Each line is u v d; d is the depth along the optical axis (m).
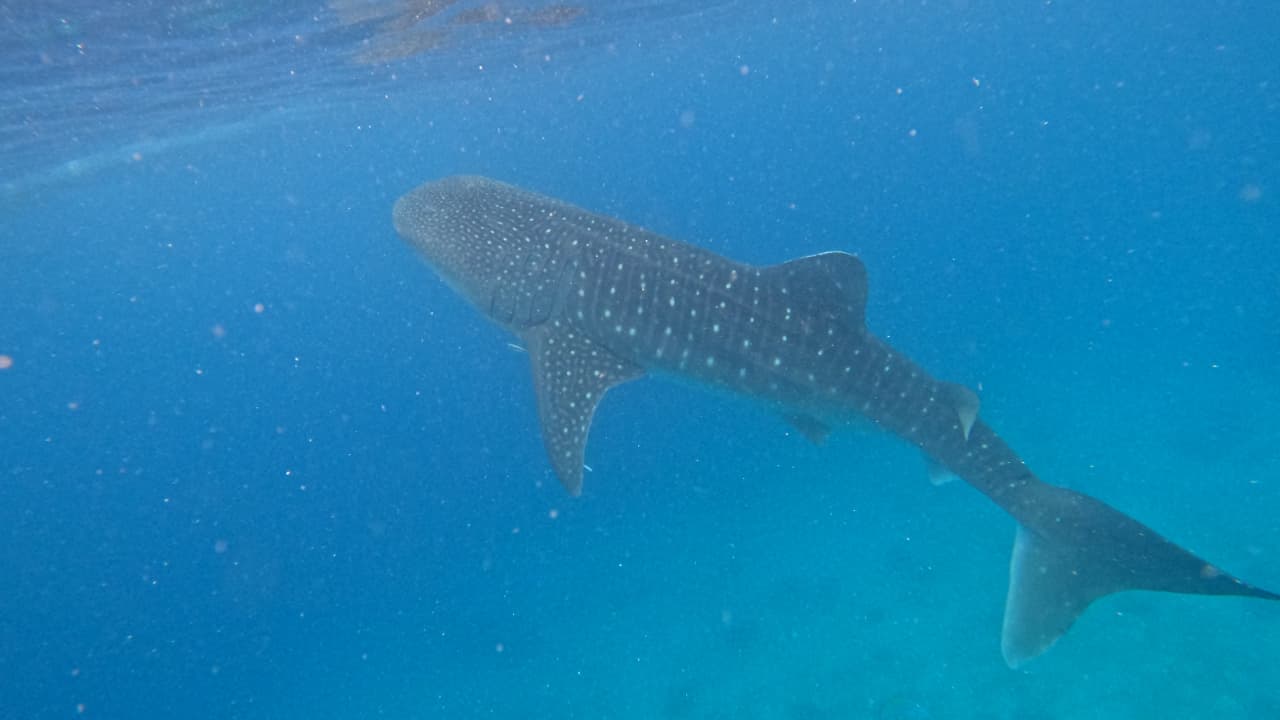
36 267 63.06
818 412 7.58
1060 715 10.35
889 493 18.69
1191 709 9.71
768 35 42.75
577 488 6.87
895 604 14.21
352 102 29.67
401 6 16.92
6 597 35.25
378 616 23.11
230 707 20.78
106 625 29.09
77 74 15.90
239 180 50.69
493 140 68.00
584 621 18.25
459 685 17.56
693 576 18.30
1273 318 23.34
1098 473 16.94
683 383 7.78
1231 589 5.73
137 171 34.47
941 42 80.81
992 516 16.02
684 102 83.75
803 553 17.34
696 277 7.23
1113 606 12.05
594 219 7.71
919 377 7.27
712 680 14.04
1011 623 6.79
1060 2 65.75
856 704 11.99
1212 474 15.45
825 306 7.11
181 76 18.25
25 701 24.58
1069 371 24.16
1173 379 20.92
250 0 13.95
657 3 23.62
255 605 26.88
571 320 7.62
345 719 18.02
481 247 7.94
